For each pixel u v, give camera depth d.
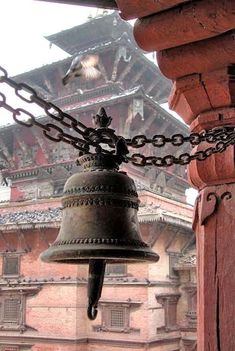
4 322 24.78
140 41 3.42
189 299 24.83
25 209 28.02
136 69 32.47
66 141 2.37
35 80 33.75
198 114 3.82
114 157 2.67
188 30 3.21
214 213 3.71
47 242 24.69
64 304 23.52
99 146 2.60
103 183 2.71
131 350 22.38
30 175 32.12
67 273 23.91
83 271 24.12
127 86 32.47
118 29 31.70
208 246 3.68
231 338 3.49
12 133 32.47
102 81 31.33
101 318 23.33
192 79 3.62
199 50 3.41
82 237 2.67
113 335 22.88
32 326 24.08
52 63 31.55
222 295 3.56
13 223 24.80
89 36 33.44
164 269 24.30
